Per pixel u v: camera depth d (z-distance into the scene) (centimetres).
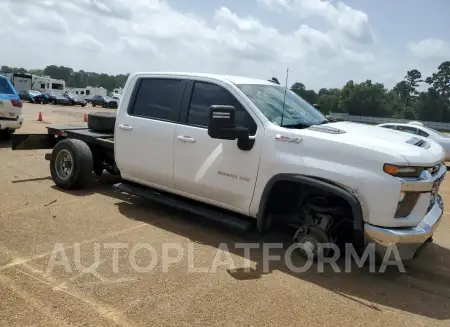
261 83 514
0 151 973
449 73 9738
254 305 345
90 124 696
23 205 565
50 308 322
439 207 437
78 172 629
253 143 438
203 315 325
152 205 599
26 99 4653
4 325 296
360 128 457
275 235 509
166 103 524
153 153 526
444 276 427
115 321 310
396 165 365
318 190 422
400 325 330
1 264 390
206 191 482
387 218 370
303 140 409
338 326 322
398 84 11775
